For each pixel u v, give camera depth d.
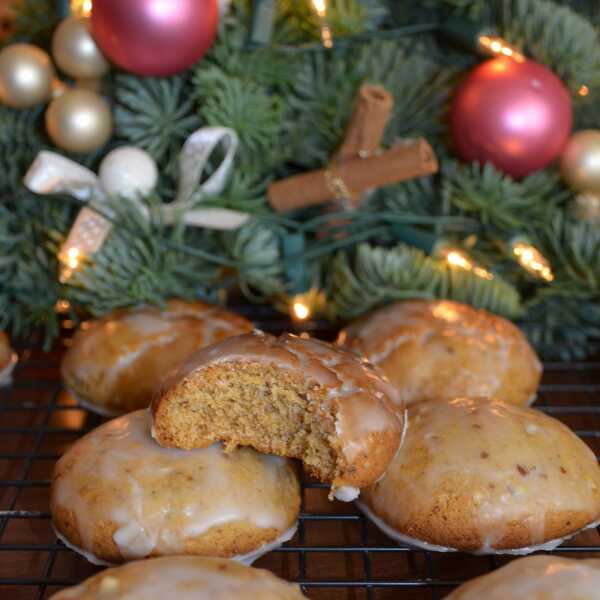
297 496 0.45
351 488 0.42
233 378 0.42
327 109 0.54
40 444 0.52
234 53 0.52
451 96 0.55
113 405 0.51
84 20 0.50
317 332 0.59
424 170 0.50
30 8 0.54
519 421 0.45
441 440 0.44
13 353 0.55
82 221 0.51
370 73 0.53
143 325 0.52
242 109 0.51
